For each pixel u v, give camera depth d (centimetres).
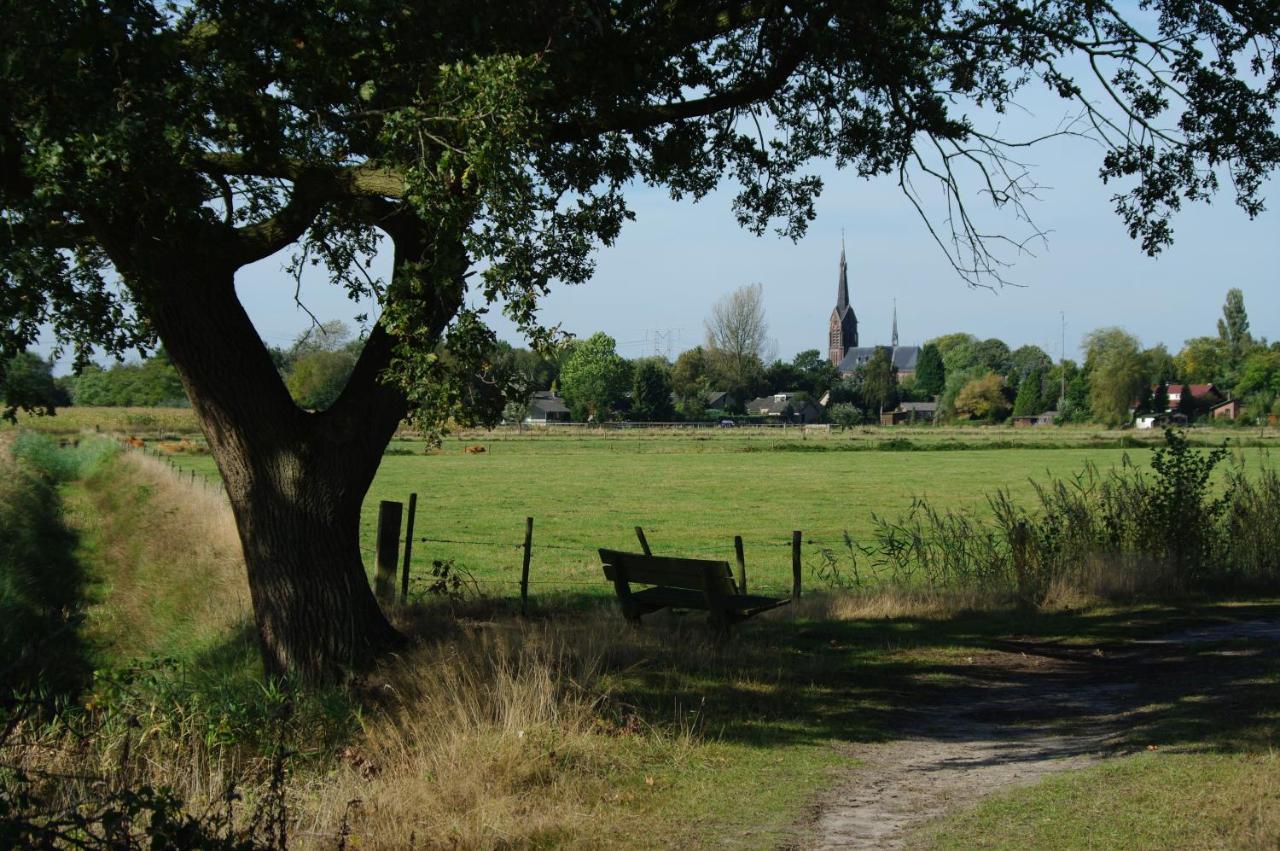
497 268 811
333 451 1016
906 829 598
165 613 1486
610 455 7594
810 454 7844
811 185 1343
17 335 953
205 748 756
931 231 1159
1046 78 1120
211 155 930
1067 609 1431
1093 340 13725
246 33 807
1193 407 14012
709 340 15475
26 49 706
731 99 1070
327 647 1007
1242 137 1071
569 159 1149
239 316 995
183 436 7188
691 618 1325
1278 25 1005
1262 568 1606
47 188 761
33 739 715
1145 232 1158
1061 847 545
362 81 905
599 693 896
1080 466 6031
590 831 604
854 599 1475
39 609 1493
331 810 621
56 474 3772
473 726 782
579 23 927
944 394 16600
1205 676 1004
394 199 936
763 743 801
